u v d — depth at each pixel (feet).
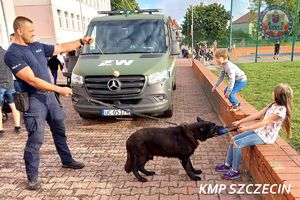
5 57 12.17
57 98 14.26
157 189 12.69
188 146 12.80
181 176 13.76
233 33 80.02
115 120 23.35
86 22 120.98
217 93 23.30
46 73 13.16
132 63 20.88
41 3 84.28
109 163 15.53
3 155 17.30
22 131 21.70
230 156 13.46
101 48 23.72
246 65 52.13
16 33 12.38
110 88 19.97
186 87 38.40
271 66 48.73
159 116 23.54
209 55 87.51
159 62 21.21
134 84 19.97
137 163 13.28
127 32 24.44
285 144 12.21
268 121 11.76
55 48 14.01
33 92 12.77
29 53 12.41
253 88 27.81
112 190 12.80
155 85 20.25
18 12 84.64
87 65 21.30
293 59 67.15
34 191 13.05
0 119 20.42
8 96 20.52
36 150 13.08
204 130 12.60
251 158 13.03
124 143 18.29
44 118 13.24
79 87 20.80
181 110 25.73
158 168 14.66
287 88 11.52
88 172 14.60
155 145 12.99
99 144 18.28
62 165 15.20
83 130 21.17
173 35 27.32
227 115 18.79
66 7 96.32
